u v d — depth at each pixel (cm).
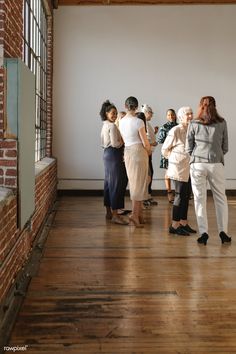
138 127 568
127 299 340
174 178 541
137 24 908
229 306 328
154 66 913
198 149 493
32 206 423
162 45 911
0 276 288
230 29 911
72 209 743
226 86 919
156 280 385
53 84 909
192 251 477
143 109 739
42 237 524
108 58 910
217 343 269
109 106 612
